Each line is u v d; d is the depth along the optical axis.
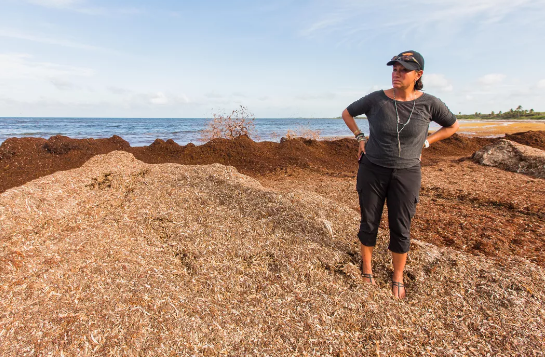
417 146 2.46
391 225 2.64
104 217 3.65
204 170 4.60
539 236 4.01
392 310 2.44
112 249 3.07
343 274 2.85
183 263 2.96
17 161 7.97
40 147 8.60
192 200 3.93
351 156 10.71
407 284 2.87
